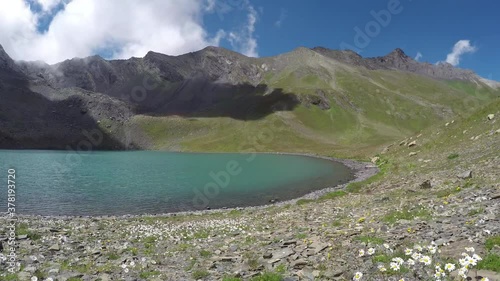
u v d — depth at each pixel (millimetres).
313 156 179000
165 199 56094
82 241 23750
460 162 43781
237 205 50719
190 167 118938
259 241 20578
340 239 17031
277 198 55719
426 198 25953
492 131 54312
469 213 17578
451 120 78750
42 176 85375
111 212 46531
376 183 51031
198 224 31266
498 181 25922
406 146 90250
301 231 21891
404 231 16484
